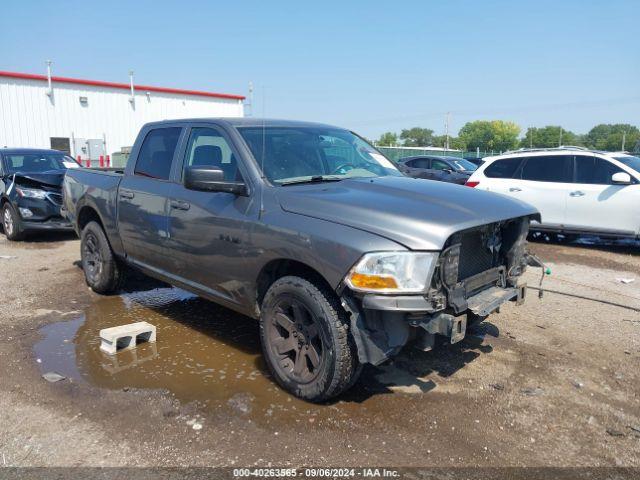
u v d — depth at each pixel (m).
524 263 4.17
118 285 6.04
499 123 114.75
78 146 26.64
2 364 4.22
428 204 3.53
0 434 3.22
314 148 4.52
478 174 10.70
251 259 3.81
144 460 2.97
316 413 3.48
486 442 3.19
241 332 4.99
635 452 3.12
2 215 10.19
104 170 6.52
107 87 27.56
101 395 3.71
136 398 3.67
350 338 3.39
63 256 8.42
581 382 4.00
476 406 3.61
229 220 3.96
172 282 4.83
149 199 4.87
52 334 4.91
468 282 3.58
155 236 4.80
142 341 4.75
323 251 3.32
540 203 9.76
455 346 4.65
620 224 9.02
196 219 4.27
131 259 5.39
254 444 3.13
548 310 5.72
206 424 3.33
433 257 3.14
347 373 3.41
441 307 3.22
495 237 3.83
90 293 6.24
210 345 4.65
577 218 9.42
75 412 3.48
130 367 4.18
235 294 4.08
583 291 6.54
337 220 3.37
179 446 3.10
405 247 3.12
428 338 3.34
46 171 10.47
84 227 6.38
